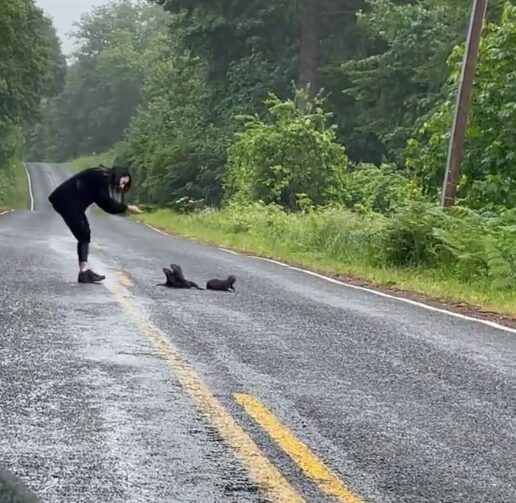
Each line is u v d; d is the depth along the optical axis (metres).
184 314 10.32
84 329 8.92
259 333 9.32
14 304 10.45
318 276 17.25
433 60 41.41
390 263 19.19
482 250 16.98
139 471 4.76
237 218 34.38
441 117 22.22
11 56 60.38
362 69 46.38
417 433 5.77
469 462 5.21
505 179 20.98
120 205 12.98
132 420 5.72
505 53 21.25
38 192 84.12
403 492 4.63
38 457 4.91
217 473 4.78
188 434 5.47
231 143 53.19
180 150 58.38
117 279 13.67
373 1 46.00
